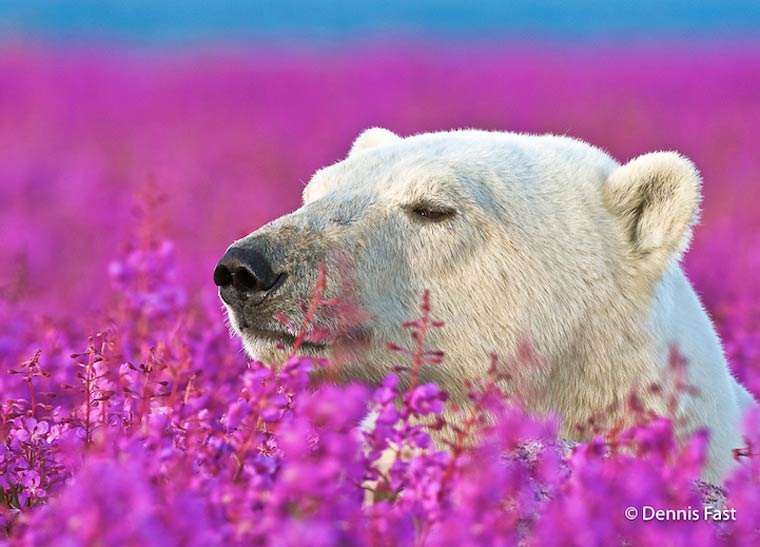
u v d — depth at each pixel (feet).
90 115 178.81
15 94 195.83
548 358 28.58
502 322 28.30
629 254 29.50
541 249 28.86
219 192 102.47
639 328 28.91
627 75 225.56
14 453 23.36
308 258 26.96
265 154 132.26
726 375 31.07
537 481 20.88
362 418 27.68
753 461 21.36
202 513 16.56
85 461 21.17
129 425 23.49
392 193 28.81
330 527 15.83
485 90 199.21
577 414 29.12
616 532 18.15
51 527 17.37
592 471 18.48
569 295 28.73
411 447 18.99
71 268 67.92
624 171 30.01
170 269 37.06
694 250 68.03
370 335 27.40
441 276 28.30
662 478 18.72
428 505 17.99
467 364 28.22
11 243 75.15
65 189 106.93
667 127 153.28
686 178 28.91
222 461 20.29
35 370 28.04
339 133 148.87
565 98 188.96
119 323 34.88
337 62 250.37
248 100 195.00
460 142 30.94
